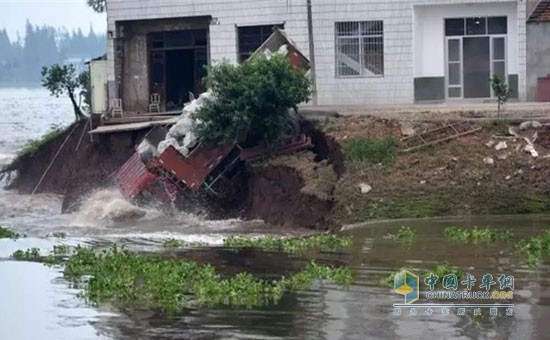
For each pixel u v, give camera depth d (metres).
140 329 19.39
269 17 44.34
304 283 22.38
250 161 34.72
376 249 26.09
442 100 43.41
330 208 31.16
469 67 43.31
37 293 22.53
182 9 45.78
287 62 35.12
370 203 30.70
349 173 32.06
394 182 31.34
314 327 19.09
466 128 33.50
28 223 34.66
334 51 43.75
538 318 19.27
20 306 21.38
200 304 20.98
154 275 23.11
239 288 21.81
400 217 30.36
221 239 29.25
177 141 35.00
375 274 23.12
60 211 38.28
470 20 43.19
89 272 24.64
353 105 42.72
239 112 33.97
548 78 41.91
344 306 20.41
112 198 35.97
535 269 22.97
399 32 43.25
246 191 35.03
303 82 35.34
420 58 43.56
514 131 33.03
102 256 26.03
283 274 23.78
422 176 31.52
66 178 42.62
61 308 21.14
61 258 26.72
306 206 31.59
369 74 43.66
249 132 35.06
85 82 49.22
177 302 21.22
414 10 43.16
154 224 33.03
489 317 19.41
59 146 44.47
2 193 43.84
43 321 20.20
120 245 28.47
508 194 30.77
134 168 35.09
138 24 46.91
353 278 22.77
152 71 47.09
